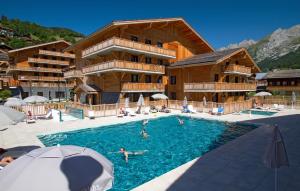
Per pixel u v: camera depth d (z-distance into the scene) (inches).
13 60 2075.5
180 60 1483.8
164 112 1120.8
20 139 576.7
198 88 1201.4
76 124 792.3
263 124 747.4
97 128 756.0
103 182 159.8
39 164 155.6
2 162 286.7
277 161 246.7
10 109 324.2
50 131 677.9
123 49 1122.0
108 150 532.7
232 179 311.9
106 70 1132.5
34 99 989.2
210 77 1236.5
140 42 1246.9
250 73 1480.1
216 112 1008.9
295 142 506.3
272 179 310.2
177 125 848.9
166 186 292.4
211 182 303.0
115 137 662.5
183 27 1488.7
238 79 1501.0
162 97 1180.5
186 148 546.6
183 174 330.3
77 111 957.2
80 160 168.1
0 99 1644.9
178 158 472.1
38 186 138.5
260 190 279.3
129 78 1243.2
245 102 1200.2
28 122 812.0
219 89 1150.3
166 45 1441.9
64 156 168.1
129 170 404.5
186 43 1583.4
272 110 1182.3
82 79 1562.5
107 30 1197.1
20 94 1966.0
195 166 362.0
